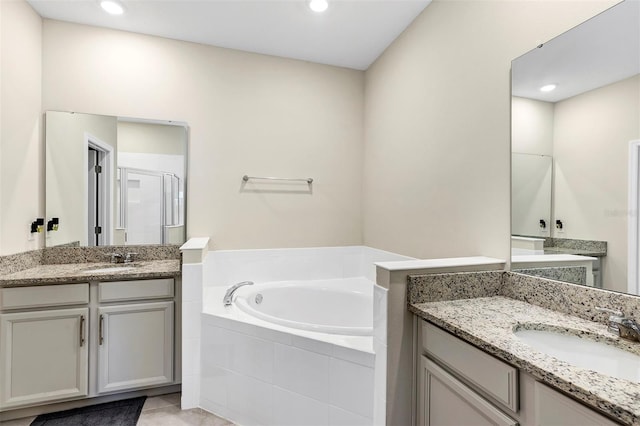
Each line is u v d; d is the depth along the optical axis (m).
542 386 0.85
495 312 1.27
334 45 2.62
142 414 1.88
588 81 1.19
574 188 1.23
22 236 2.06
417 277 1.39
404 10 2.16
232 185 2.68
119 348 1.95
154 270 2.06
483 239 1.65
